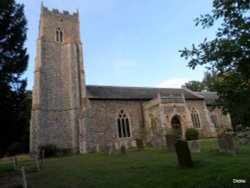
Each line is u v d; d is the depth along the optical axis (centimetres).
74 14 3359
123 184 754
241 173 715
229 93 434
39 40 2897
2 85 1195
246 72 403
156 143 1845
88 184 822
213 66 443
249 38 389
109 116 2811
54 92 2797
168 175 790
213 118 3494
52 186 852
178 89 3838
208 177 709
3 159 2481
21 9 1344
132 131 2897
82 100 2791
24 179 855
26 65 1345
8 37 1269
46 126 2592
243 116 413
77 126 2697
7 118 1237
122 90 3269
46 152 2358
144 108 3052
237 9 408
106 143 2678
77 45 3167
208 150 1338
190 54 462
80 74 2961
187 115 2889
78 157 1930
